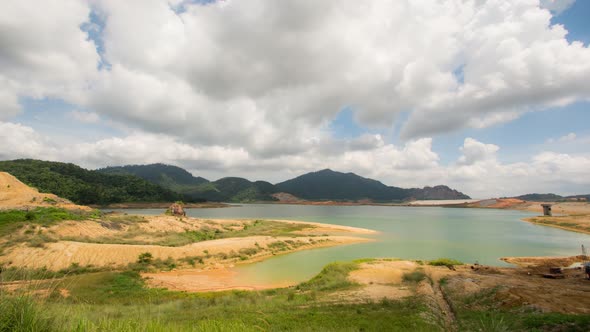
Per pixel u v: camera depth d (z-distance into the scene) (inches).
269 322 624.7
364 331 571.5
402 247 2384.4
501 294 784.9
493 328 565.6
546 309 641.0
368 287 1011.9
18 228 1771.7
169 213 3449.8
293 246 2266.2
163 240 2174.0
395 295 885.2
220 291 1160.8
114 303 928.3
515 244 2573.8
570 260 1787.6
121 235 2210.9
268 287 1270.9
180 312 737.0
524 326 570.9
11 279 245.1
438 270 1301.7
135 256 1601.9
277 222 3769.7
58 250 1491.1
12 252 1405.0
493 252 2188.7
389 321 628.7
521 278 1112.8
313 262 1831.9
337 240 2623.0
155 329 279.9
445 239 2859.3
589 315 588.4
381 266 1371.8
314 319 647.8
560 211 7229.3
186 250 1801.2
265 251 2058.3
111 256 1549.0
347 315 681.0
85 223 2199.8
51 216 2112.5
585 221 3991.1
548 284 957.8
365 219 5693.9
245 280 1407.5
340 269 1282.0
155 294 1092.5
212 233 2738.7
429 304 752.3
